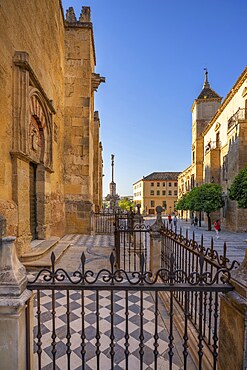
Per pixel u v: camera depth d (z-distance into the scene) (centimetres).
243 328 181
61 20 1120
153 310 381
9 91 534
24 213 591
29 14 648
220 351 219
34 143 705
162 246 505
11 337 181
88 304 402
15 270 192
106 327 332
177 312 364
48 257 634
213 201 2598
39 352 213
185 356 221
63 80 1188
